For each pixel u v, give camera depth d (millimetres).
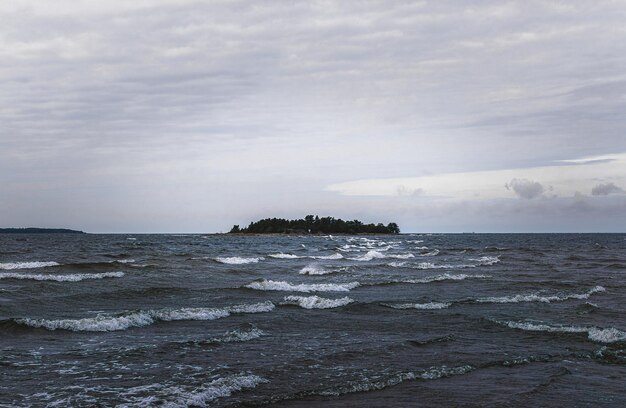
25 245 76312
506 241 135375
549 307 21422
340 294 25406
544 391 10508
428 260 52062
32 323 15133
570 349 14188
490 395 10172
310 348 13648
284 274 35250
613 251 75312
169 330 15672
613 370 12336
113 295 22750
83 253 54281
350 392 10234
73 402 9180
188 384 10281
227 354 12805
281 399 9727
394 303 21484
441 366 12195
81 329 15219
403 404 9586
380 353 13273
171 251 62719
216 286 27203
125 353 12609
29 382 10234
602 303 22781
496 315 19219
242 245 92000
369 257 56125
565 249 81125
